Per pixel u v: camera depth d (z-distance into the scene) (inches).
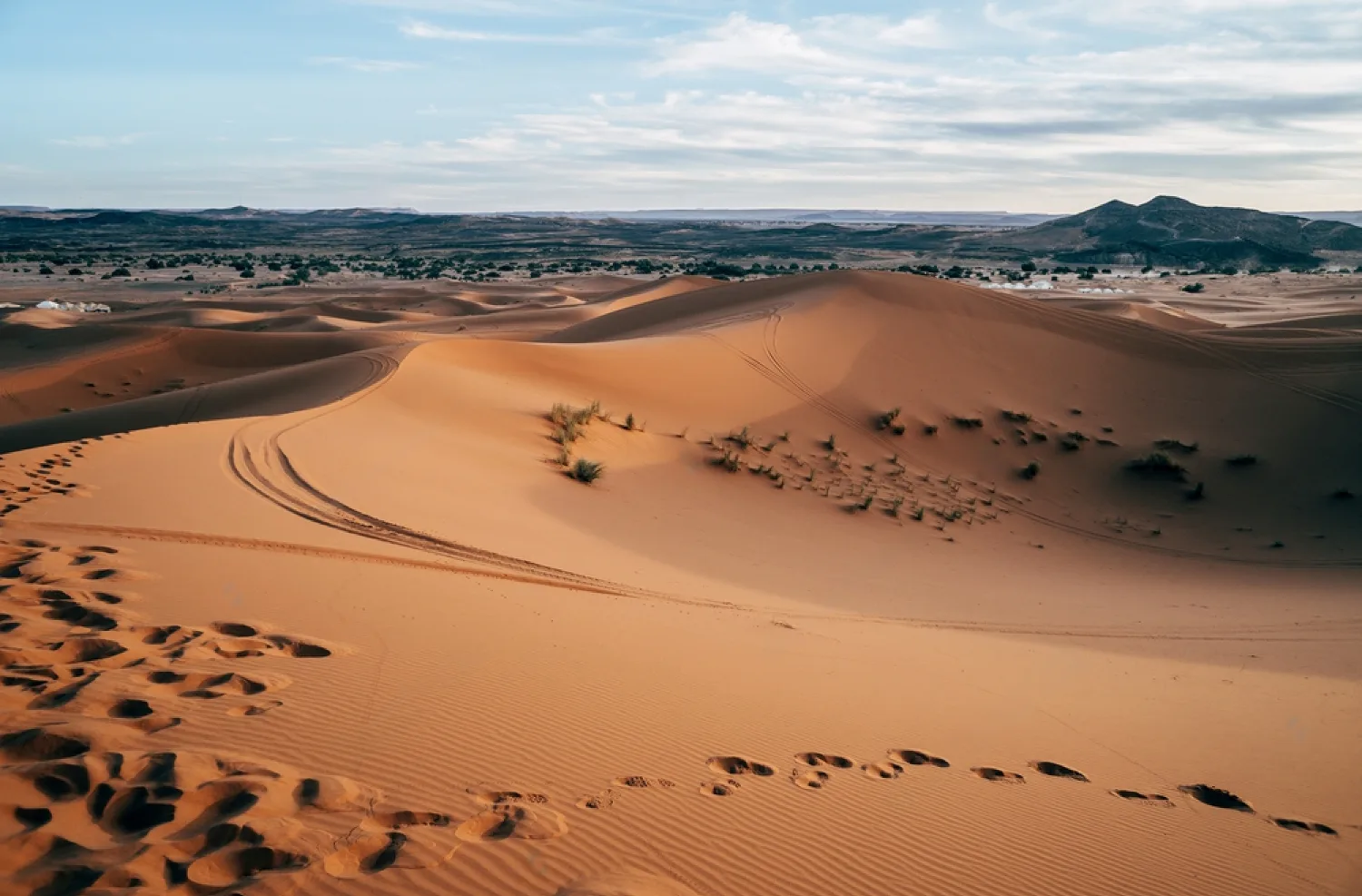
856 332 1728.6
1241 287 5935.0
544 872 200.2
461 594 423.5
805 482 1151.6
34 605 321.4
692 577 633.6
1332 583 977.5
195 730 238.2
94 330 2071.9
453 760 246.7
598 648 374.6
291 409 987.3
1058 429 1445.6
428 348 1307.8
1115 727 381.7
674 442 1183.6
